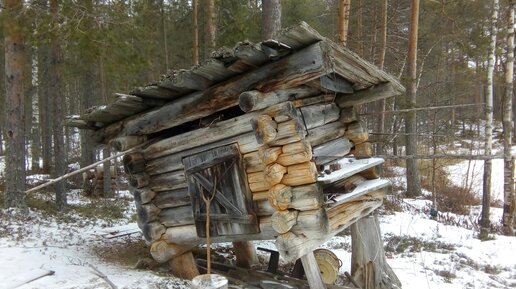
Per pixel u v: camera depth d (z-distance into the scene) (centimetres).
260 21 1634
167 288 566
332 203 524
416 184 1666
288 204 498
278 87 490
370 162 610
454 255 911
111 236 877
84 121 671
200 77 520
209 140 570
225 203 554
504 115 1212
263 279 659
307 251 505
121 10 1091
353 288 593
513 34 1210
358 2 1752
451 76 2092
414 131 1656
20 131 1058
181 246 645
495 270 830
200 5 1739
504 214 1190
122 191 1862
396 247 945
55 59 1252
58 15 1009
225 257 788
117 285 564
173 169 622
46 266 640
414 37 1570
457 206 1503
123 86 1173
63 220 1027
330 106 617
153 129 623
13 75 1050
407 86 1584
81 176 2025
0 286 550
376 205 668
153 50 1253
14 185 1036
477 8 1620
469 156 578
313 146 567
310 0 1978
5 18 999
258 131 491
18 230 848
